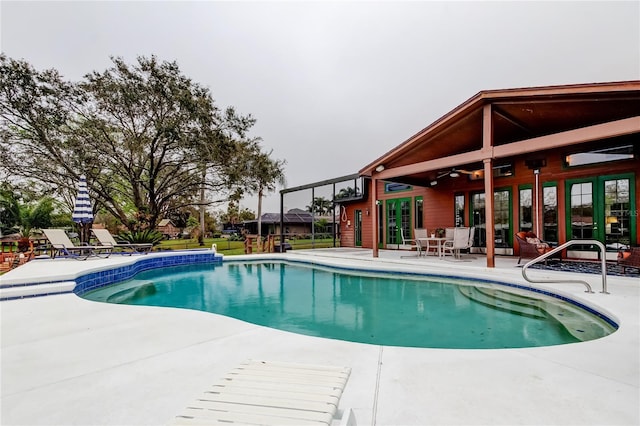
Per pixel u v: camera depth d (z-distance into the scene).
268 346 2.82
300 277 8.71
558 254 7.68
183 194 18.88
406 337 3.96
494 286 6.30
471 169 10.70
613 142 7.93
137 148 14.99
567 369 2.33
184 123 15.35
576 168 8.55
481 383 2.12
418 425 1.66
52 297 4.94
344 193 16.16
